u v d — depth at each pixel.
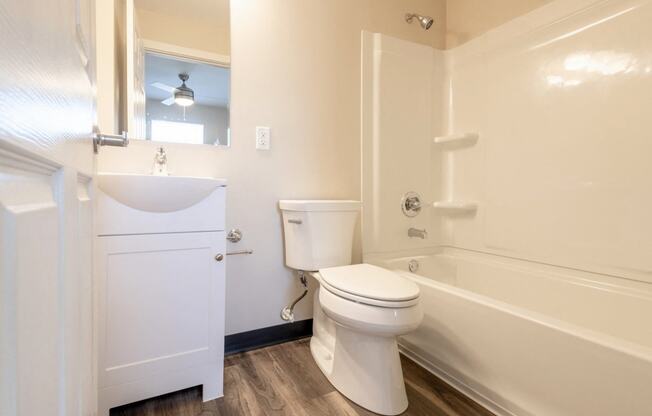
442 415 1.19
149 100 1.46
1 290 0.23
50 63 0.35
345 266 1.47
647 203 1.30
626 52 1.35
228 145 1.60
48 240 0.34
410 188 2.01
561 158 1.56
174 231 1.17
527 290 1.66
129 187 1.06
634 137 1.33
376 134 1.89
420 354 1.54
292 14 1.73
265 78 1.68
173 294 1.18
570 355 0.97
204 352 1.24
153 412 1.19
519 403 1.11
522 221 1.72
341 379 1.31
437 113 2.10
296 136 1.76
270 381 1.39
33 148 0.29
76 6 0.49
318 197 1.83
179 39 1.51
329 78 1.84
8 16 0.23
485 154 1.90
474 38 1.99
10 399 0.24
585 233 1.48
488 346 1.20
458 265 1.99
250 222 1.67
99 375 1.07
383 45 1.90
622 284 1.37
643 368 0.83
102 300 1.07
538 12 1.64
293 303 1.67
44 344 0.32
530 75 1.68
